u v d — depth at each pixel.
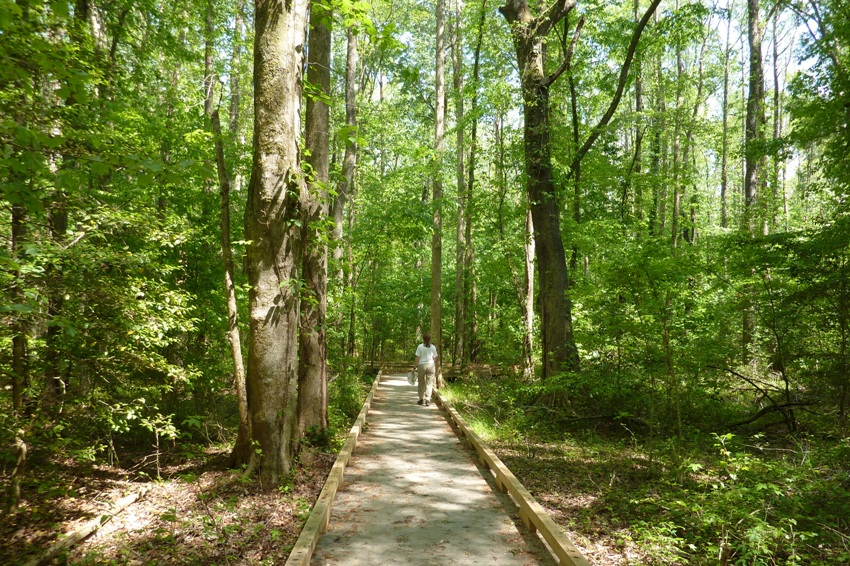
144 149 5.45
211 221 10.75
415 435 9.97
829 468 6.65
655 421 9.66
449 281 27.47
